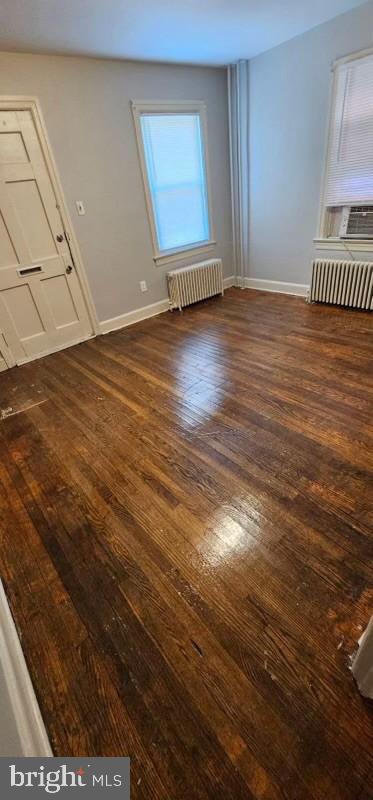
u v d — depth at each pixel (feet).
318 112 11.16
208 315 13.55
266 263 15.15
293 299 14.17
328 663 3.63
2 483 6.43
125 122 10.96
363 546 4.70
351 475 5.80
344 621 3.96
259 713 3.35
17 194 9.68
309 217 12.85
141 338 12.11
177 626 4.09
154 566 4.75
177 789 2.98
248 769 3.04
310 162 12.03
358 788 2.88
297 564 4.58
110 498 5.89
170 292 14.14
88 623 4.21
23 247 10.20
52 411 8.50
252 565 4.63
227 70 12.69
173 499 5.74
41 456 7.02
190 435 7.17
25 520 5.64
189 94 12.14
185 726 3.33
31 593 4.59
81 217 11.03
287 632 3.92
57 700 3.60
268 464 6.22
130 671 3.76
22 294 10.62
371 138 10.37
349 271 11.90
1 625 3.96
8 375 10.49
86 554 5.01
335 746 3.10
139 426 7.62
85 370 10.31
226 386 8.77
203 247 14.85
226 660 3.75
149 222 12.73
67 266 11.23
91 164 10.69
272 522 5.16
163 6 7.48
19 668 3.72
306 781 2.94
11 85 8.75
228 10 8.16
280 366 9.39
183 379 9.30
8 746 2.83
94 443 7.25
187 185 13.42
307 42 10.44
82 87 9.82
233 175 14.48
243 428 7.20
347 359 9.36
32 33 7.74
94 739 3.32
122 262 12.53
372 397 7.74
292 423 7.19
